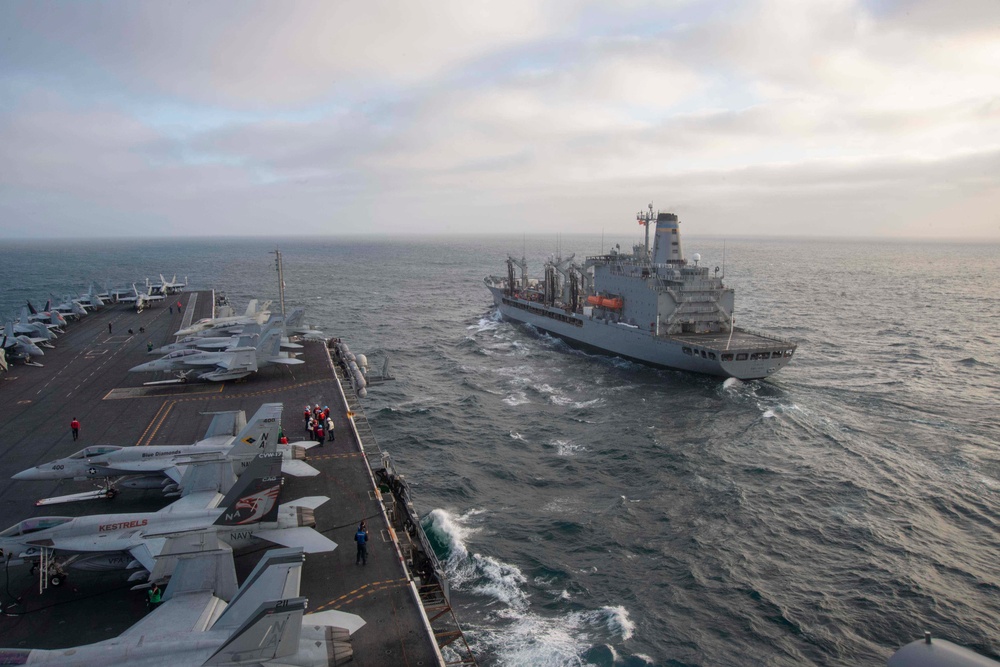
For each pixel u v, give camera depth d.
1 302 157.00
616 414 69.94
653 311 89.25
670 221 97.19
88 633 25.25
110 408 54.06
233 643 20.69
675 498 49.62
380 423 66.31
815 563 40.62
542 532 44.44
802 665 31.77
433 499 48.94
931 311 148.62
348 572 29.14
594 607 36.22
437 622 34.00
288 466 37.00
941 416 67.62
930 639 11.42
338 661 22.08
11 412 52.94
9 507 35.69
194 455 37.28
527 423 67.00
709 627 34.62
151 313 108.25
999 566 39.78
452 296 182.12
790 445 60.06
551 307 112.81
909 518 45.81
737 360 78.50
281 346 72.12
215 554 25.67
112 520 29.39
